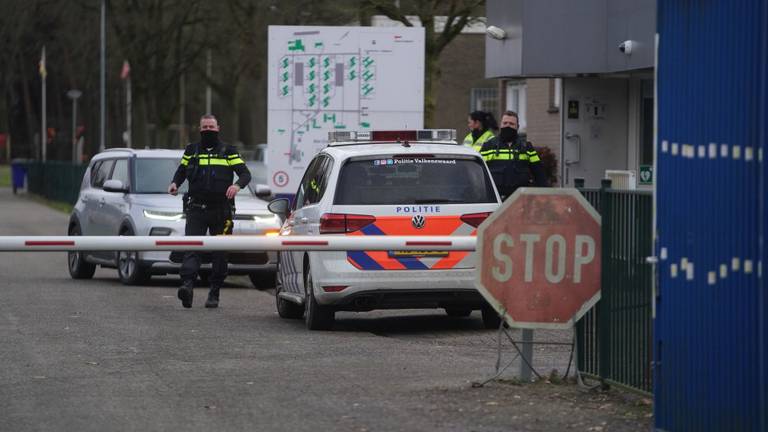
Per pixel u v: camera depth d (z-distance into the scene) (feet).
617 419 88.12
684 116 75.66
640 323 92.32
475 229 141.59
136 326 147.23
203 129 168.86
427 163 143.23
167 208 206.90
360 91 234.79
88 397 99.55
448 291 140.15
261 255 201.98
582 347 101.91
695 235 75.72
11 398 99.30
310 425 88.07
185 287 167.12
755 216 72.49
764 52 70.64
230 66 509.35
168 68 499.51
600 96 247.09
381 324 156.25
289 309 158.30
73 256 224.74
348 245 122.62
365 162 142.41
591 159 247.29
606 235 97.91
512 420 88.38
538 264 98.99
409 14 271.08
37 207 526.16
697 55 74.64
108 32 540.11
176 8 471.21
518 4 240.73
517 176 168.66
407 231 139.95
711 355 75.25
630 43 217.97
